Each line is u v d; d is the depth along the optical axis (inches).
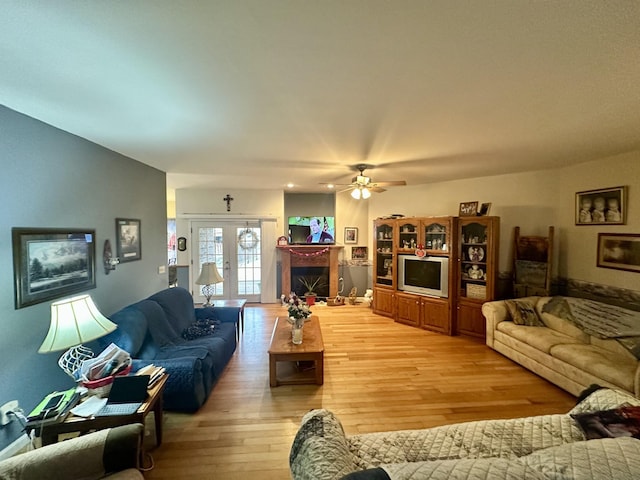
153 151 132.5
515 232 185.3
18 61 59.9
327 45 55.1
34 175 92.8
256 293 282.5
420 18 47.6
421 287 206.7
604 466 48.6
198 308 177.0
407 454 68.5
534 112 87.2
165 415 109.1
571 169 165.3
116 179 134.8
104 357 91.9
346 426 103.5
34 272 91.9
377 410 112.7
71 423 75.6
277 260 279.7
